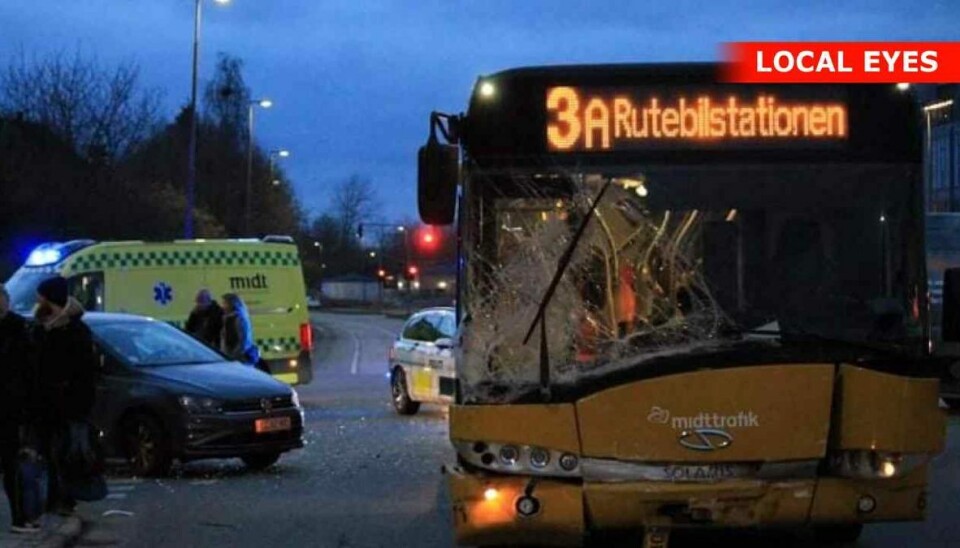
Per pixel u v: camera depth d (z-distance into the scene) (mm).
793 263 8141
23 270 22906
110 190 41500
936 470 14164
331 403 25109
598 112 8336
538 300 8047
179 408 14266
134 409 14547
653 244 8148
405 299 111750
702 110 8352
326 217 141875
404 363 21953
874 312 8102
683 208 8227
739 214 8211
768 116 8320
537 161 8328
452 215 8438
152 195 46406
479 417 7895
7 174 36719
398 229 120125
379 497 12891
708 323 8008
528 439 7832
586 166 8305
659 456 7766
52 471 11078
